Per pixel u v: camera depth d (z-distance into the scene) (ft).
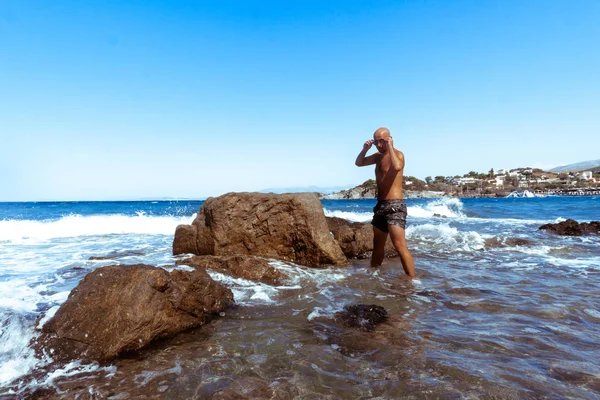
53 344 10.78
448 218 68.08
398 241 20.24
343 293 16.83
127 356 10.54
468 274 20.66
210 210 24.18
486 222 58.44
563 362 9.47
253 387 8.54
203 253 24.41
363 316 13.55
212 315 13.80
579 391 8.02
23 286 17.81
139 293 11.74
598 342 10.84
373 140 21.36
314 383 8.64
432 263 24.13
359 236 26.89
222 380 8.94
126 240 40.09
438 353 10.09
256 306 15.06
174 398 8.18
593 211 85.97
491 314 13.56
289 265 22.21
